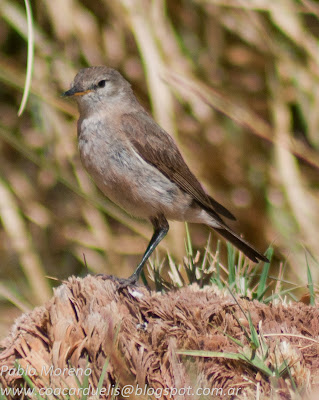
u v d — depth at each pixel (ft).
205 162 36.42
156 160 24.52
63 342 16.24
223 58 37.55
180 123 36.06
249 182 36.86
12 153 36.81
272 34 37.78
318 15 36.06
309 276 20.56
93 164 24.48
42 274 33.58
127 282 20.38
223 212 26.30
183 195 25.11
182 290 18.79
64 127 35.68
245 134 36.86
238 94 37.52
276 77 37.04
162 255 33.50
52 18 35.17
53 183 36.68
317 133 36.70
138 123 24.66
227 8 36.99
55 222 36.24
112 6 34.96
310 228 33.76
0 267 34.99
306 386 15.11
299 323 17.11
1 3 35.42
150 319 17.12
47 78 35.24
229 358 15.80
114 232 36.68
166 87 33.35
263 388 15.53
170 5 37.06
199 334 16.61
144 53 33.53
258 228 36.35
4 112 36.83
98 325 16.29
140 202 24.64
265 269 21.43
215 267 23.03
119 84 25.50
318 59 36.17
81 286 17.62
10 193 35.01
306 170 37.93
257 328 16.93
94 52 35.47
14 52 36.58
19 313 32.27
